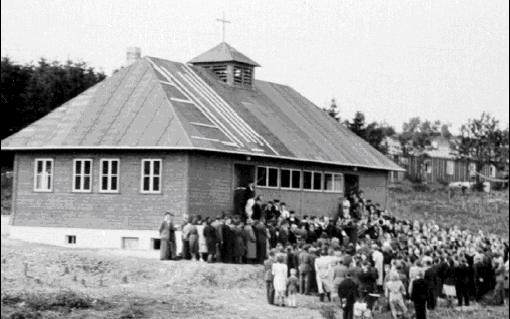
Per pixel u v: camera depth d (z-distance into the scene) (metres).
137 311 36.47
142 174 52.47
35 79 82.81
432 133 140.62
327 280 42.47
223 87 62.91
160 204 51.91
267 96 67.38
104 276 44.50
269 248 48.69
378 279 45.06
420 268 42.94
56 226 54.41
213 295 41.88
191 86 59.22
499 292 50.59
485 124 122.69
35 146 54.25
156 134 52.16
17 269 44.72
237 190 54.88
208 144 52.22
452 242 58.66
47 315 34.31
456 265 47.81
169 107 54.03
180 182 51.41
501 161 121.31
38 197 55.03
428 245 54.06
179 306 38.38
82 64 87.00
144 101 55.09
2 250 47.12
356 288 37.66
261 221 49.16
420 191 108.38
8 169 81.38
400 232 59.81
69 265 45.19
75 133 54.12
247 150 54.97
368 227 56.94
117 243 52.78
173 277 44.34
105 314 35.34
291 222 52.31
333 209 64.25
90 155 53.72
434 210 93.88
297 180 60.59
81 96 57.41
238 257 47.59
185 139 51.22
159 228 51.78
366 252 46.31
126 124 53.59
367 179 68.25
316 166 62.41
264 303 41.09
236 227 47.50
